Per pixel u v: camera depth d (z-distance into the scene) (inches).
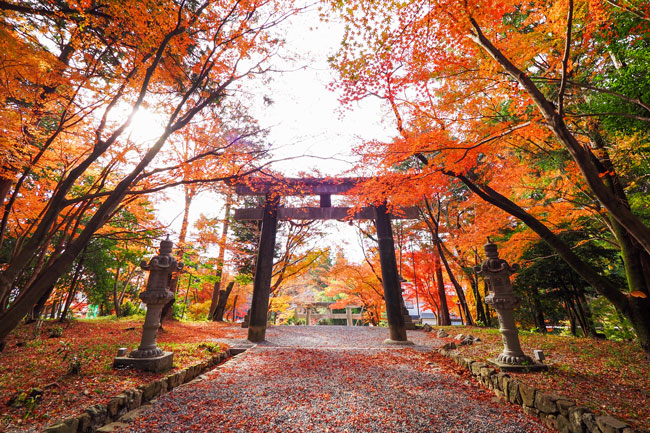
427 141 238.1
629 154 253.9
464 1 164.6
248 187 419.2
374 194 294.0
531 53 216.8
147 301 241.4
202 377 229.6
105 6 169.3
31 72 177.8
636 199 329.7
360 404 181.5
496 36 215.9
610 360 230.5
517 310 620.1
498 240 492.4
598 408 145.8
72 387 175.2
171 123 178.5
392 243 430.9
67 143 240.1
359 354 317.7
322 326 574.2
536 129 233.5
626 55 185.5
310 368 261.0
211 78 213.6
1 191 247.1
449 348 323.9
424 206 630.5
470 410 173.0
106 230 369.1
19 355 246.5
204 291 858.8
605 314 489.4
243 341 387.9
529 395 169.5
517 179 347.6
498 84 242.7
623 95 179.5
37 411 144.2
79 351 262.2
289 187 353.4
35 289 117.0
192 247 470.9
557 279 426.0
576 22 206.7
